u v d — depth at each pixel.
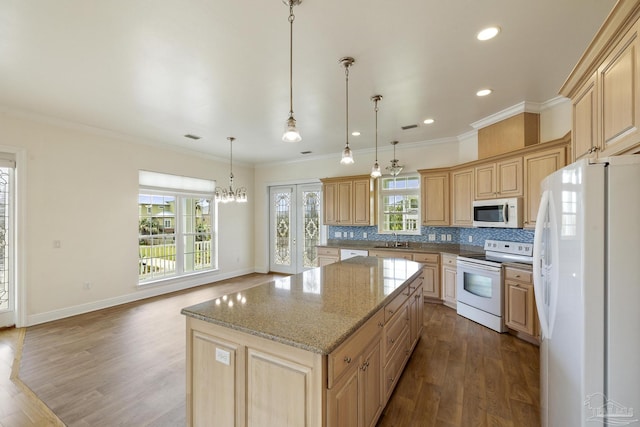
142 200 4.94
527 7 1.84
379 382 1.88
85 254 4.13
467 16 1.92
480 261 3.67
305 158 6.39
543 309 1.65
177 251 5.51
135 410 2.07
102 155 4.32
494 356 2.85
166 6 1.81
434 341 3.20
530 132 3.45
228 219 6.45
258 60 2.45
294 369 1.32
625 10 1.22
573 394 1.19
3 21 1.93
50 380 2.43
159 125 4.11
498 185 3.75
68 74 2.66
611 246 1.08
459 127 4.27
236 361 1.50
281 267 6.92
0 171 3.56
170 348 3.02
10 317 3.61
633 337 1.06
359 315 1.59
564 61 2.48
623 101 1.31
